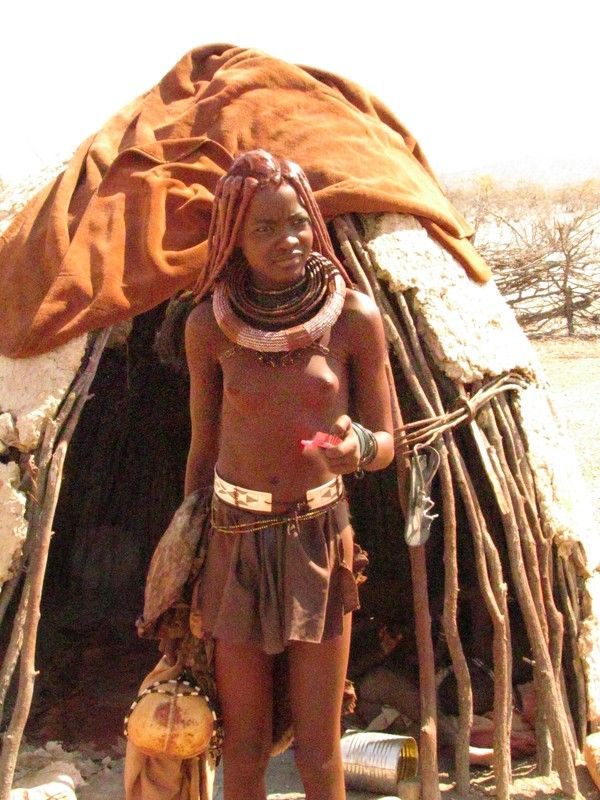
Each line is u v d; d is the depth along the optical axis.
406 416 4.51
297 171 2.59
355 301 2.73
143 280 3.67
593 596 4.08
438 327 3.85
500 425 3.96
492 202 13.70
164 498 5.83
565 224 12.89
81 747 4.06
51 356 3.68
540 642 3.73
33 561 3.50
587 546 4.13
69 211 3.98
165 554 2.92
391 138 4.42
